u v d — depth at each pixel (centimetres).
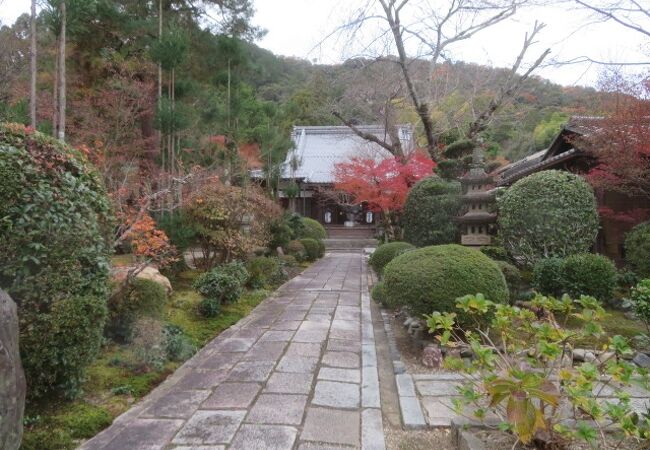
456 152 807
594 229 574
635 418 177
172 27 651
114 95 845
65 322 250
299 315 550
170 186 588
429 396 296
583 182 588
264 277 750
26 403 254
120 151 824
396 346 414
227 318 513
